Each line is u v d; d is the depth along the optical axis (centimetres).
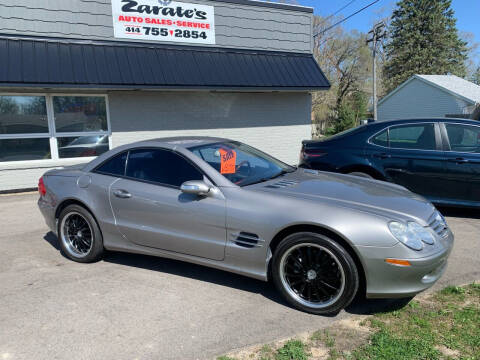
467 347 260
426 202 356
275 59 1051
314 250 309
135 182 399
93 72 811
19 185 843
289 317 309
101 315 316
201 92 1006
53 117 861
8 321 308
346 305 299
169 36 944
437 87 2878
